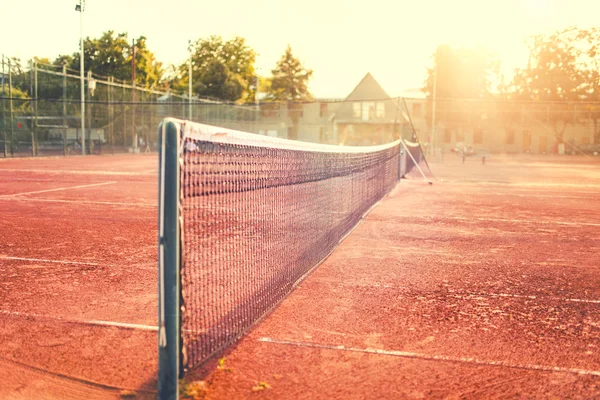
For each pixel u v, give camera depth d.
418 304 5.20
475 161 44.47
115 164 28.78
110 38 64.19
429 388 3.43
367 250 7.79
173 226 2.97
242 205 4.73
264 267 4.95
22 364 3.69
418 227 9.95
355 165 10.30
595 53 74.00
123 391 3.33
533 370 3.74
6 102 31.52
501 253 7.74
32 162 29.59
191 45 50.72
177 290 3.01
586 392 3.42
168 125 2.90
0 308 4.85
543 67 75.62
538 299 5.46
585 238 9.06
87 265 6.52
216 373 3.53
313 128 66.31
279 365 3.70
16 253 7.14
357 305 5.12
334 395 3.30
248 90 80.00
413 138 45.47
